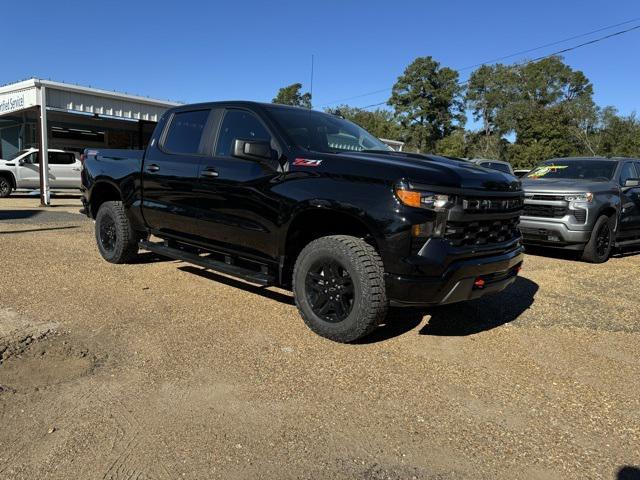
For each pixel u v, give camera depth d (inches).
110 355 148.7
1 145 952.3
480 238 159.2
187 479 95.6
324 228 175.5
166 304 197.6
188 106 221.3
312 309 166.4
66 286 217.8
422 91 2659.9
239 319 183.3
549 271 291.6
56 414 116.0
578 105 2202.3
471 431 115.7
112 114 679.7
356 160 158.2
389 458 104.3
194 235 209.6
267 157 170.7
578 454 108.4
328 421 117.3
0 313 179.9
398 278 146.7
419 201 144.1
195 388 130.5
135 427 111.9
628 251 389.1
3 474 95.2
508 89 2605.8
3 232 363.9
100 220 265.4
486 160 801.6
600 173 364.5
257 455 103.5
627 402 132.6
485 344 169.8
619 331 187.9
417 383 138.3
